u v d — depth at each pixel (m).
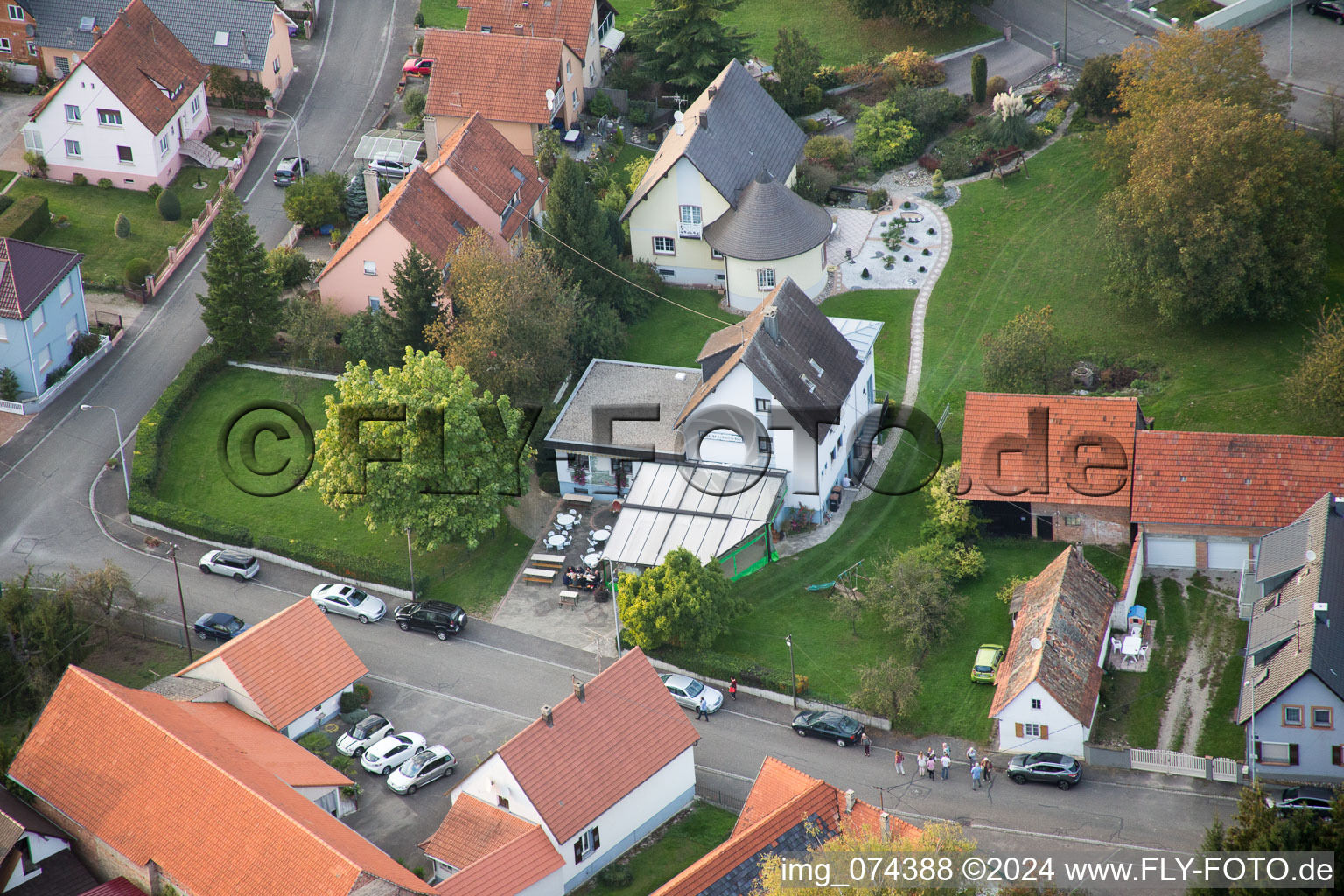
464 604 90.00
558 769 72.25
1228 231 98.12
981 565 88.31
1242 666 81.19
